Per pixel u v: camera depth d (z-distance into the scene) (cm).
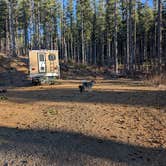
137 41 8919
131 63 4747
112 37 8788
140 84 2944
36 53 3167
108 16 7712
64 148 854
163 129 1069
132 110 1440
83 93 2152
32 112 1431
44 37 8806
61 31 8756
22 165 729
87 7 7856
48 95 2094
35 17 7894
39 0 7731
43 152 820
